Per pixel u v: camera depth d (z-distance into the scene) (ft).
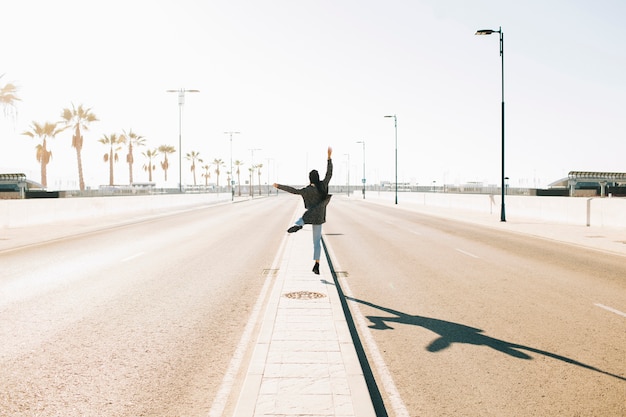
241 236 61.77
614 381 15.39
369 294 28.40
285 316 21.79
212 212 121.08
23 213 71.61
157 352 18.04
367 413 12.19
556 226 75.72
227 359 17.33
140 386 14.89
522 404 13.70
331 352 16.81
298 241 54.75
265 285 30.91
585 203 77.71
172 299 26.91
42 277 33.47
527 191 176.76
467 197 129.70
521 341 19.48
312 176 32.32
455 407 13.50
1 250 47.29
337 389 13.67
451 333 20.56
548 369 16.40
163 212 118.32
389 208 150.51
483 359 17.35
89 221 82.84
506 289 29.94
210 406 13.53
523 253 47.06
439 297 27.63
